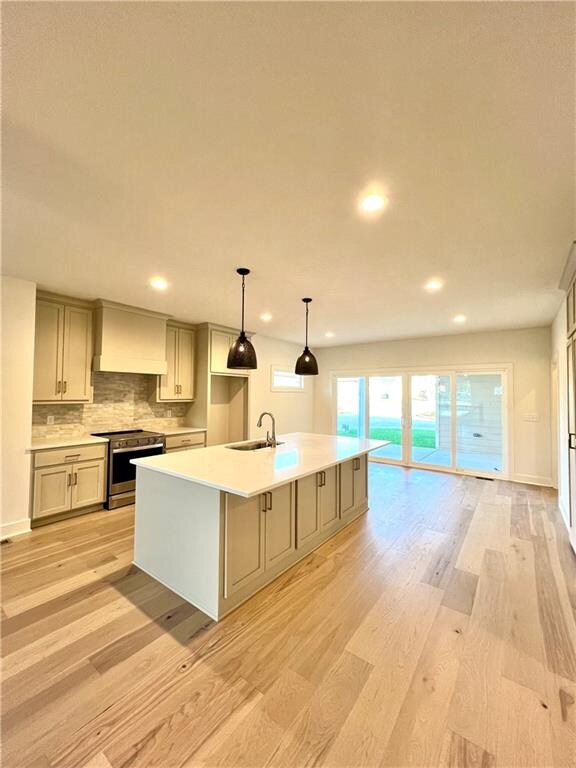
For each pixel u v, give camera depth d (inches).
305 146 56.1
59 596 87.1
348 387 284.7
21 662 65.1
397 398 256.7
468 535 127.6
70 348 147.5
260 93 45.8
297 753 49.2
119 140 54.7
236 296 145.1
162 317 177.6
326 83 44.2
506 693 59.2
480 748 49.8
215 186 67.6
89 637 72.3
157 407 196.7
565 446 140.7
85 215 79.0
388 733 52.0
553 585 93.8
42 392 138.6
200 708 56.0
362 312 171.9
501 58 40.5
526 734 51.9
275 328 216.4
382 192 69.6
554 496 176.2
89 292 140.6
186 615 80.3
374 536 126.9
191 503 86.4
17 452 123.8
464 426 227.0
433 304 156.0
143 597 87.2
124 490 153.9
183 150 57.2
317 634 74.1
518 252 98.9
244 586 86.3
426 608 83.5
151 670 63.6
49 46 39.4
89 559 106.6
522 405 205.9
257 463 100.0
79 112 48.9
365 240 91.4
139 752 49.0
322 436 168.2
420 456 244.4
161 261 106.7
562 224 82.4
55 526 131.4
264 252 99.4
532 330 204.2
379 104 47.4
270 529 96.0
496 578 97.4
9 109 48.2
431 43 39.1
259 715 54.8
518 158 58.9
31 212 77.7
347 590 91.4
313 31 37.8
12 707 55.6
